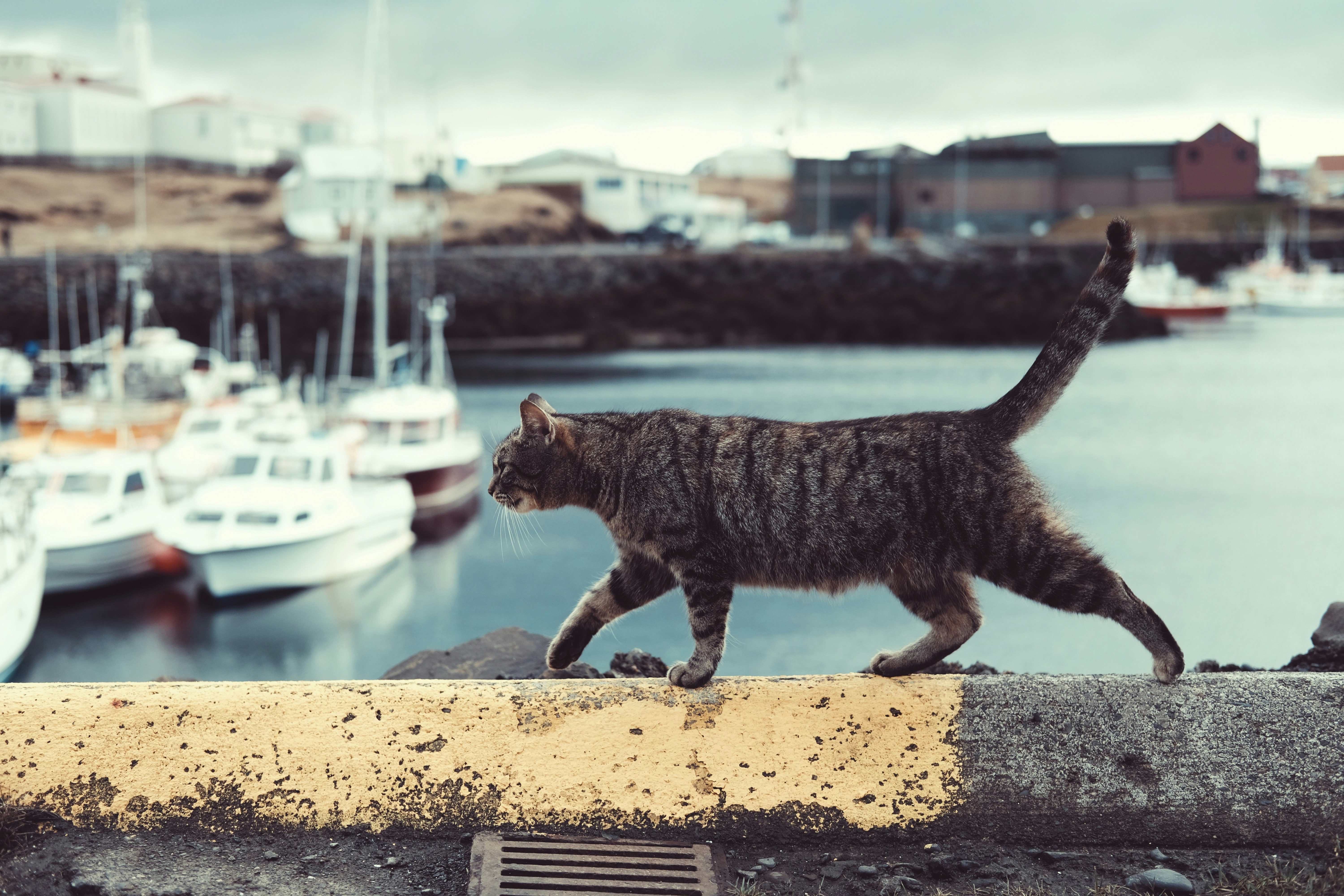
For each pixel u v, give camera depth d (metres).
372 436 28.67
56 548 20.28
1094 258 83.62
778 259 77.31
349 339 35.56
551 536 27.12
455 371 56.72
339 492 22.73
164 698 3.56
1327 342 69.50
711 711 3.62
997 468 3.75
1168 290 84.31
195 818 3.43
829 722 3.61
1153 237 98.69
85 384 36.19
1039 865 3.38
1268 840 3.48
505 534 27.17
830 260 77.00
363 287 69.62
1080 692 3.64
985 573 3.80
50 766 3.43
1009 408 3.87
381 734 3.55
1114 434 39.75
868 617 21.19
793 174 112.38
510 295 73.31
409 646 19.94
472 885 3.15
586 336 71.50
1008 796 3.53
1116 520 27.72
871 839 3.49
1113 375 54.72
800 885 3.26
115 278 65.38
